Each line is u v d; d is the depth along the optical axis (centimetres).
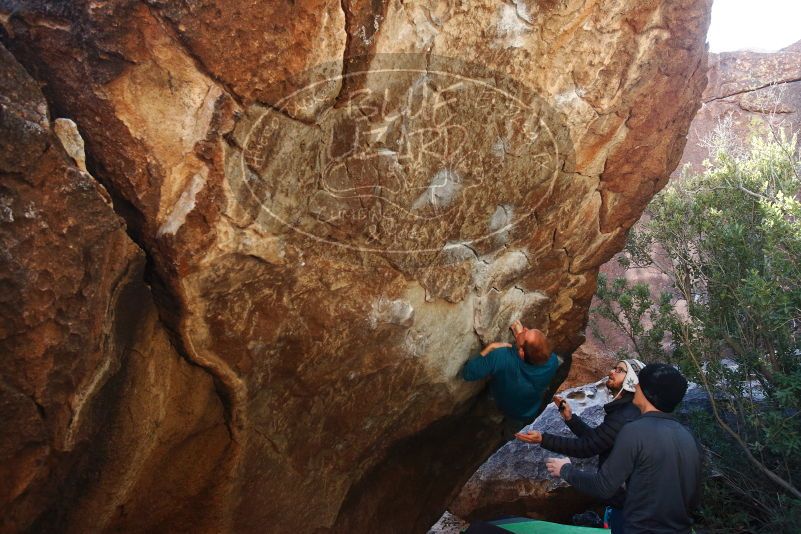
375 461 304
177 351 200
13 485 157
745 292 419
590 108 259
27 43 161
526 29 223
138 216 176
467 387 319
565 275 328
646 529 244
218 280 192
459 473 382
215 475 225
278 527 261
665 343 772
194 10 162
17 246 143
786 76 967
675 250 511
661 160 306
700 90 304
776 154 516
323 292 226
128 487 196
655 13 249
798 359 442
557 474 277
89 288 159
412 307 259
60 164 149
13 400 150
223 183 180
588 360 811
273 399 233
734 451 451
